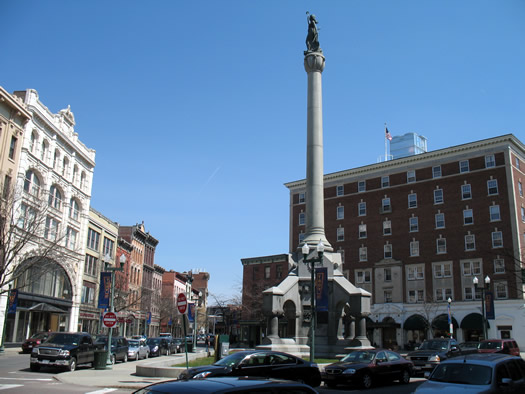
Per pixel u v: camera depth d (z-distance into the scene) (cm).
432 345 2827
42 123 4881
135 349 3834
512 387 1223
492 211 6106
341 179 7544
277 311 3020
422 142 9131
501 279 5850
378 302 6775
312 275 2372
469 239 6209
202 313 10969
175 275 10581
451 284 6228
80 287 5672
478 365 1249
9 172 4212
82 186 5838
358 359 2128
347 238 7288
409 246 6688
